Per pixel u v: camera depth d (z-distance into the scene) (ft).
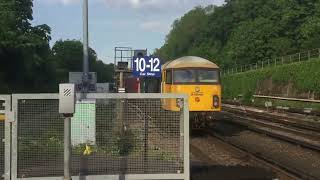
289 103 163.73
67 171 24.09
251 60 287.28
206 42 357.41
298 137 72.43
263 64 243.19
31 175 27.37
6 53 145.28
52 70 188.65
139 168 28.07
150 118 27.99
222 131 83.46
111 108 28.07
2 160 27.43
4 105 27.12
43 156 27.50
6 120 26.99
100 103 28.04
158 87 88.12
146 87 90.53
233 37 319.68
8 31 144.77
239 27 322.14
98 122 28.09
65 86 23.40
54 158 27.58
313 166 48.62
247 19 347.15
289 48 271.69
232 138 73.72
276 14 283.38
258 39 284.00
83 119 28.14
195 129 81.15
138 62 74.28
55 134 27.66
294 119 101.65
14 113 27.04
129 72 91.66
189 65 78.28
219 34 358.02
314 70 155.53
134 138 28.09
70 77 81.41
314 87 154.30
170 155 28.02
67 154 24.02
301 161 51.65
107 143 28.14
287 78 180.24
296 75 171.12
